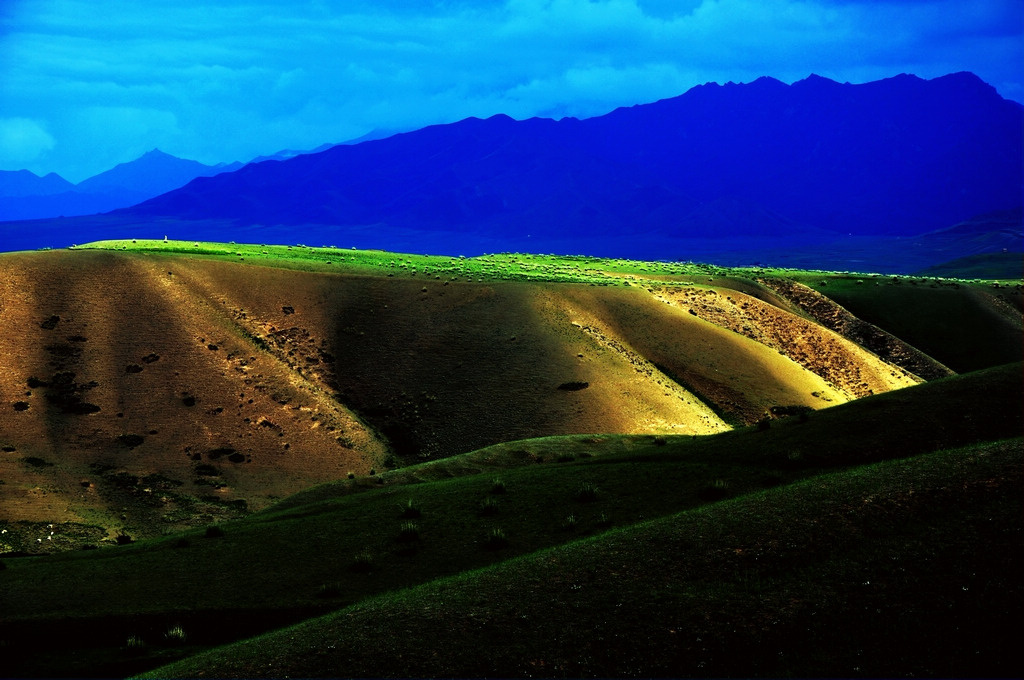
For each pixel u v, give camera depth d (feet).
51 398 269.44
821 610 75.56
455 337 355.36
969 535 81.82
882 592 76.48
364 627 80.64
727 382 346.33
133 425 266.16
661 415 301.84
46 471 233.55
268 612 100.22
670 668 71.46
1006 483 89.86
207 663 79.00
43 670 91.04
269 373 309.63
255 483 249.34
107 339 304.50
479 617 80.23
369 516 132.77
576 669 71.97
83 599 106.83
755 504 100.22
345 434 286.46
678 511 115.96
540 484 138.82
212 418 277.03
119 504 224.94
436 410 307.58
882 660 68.95
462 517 127.24
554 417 296.92
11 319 300.81
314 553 118.62
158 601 105.19
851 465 122.42
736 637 73.82
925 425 129.70
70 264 347.77
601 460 155.94
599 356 342.03
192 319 330.34
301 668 74.23
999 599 72.43
